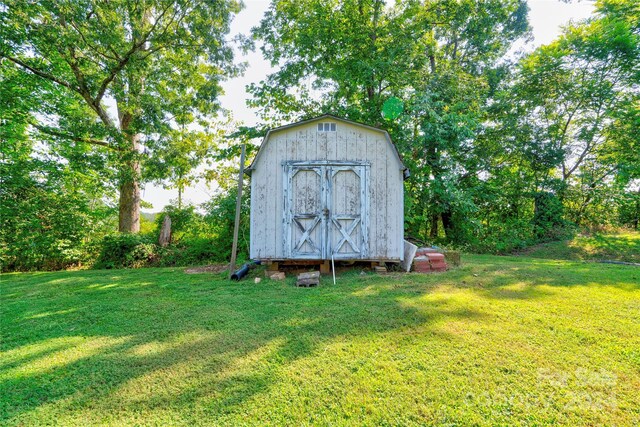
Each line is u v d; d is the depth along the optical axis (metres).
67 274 7.57
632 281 5.13
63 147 11.95
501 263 7.40
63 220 10.06
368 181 6.31
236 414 1.97
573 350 2.69
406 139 10.02
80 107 12.45
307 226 6.24
